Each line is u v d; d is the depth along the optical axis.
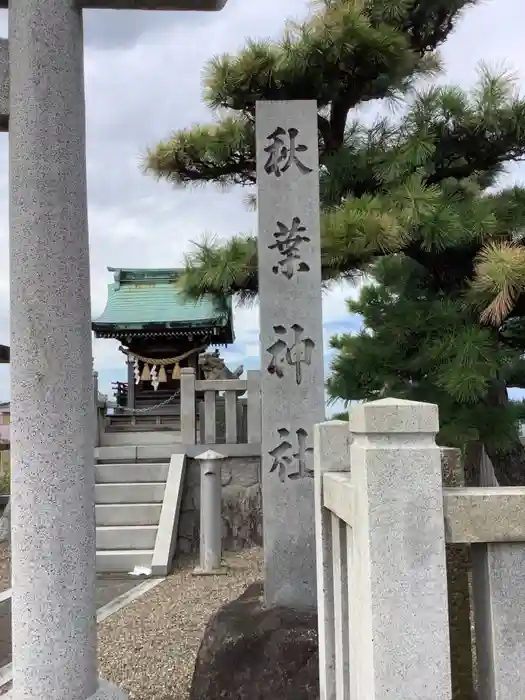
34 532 2.90
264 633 3.87
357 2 6.33
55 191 3.02
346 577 2.48
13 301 3.01
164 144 7.33
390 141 6.77
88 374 3.10
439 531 1.87
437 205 5.61
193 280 6.64
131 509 8.76
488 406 6.16
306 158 5.21
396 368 6.38
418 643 1.83
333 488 2.58
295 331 5.06
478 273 5.37
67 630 2.90
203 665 3.93
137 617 5.88
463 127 6.39
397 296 7.30
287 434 4.96
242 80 6.74
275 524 4.83
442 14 6.80
